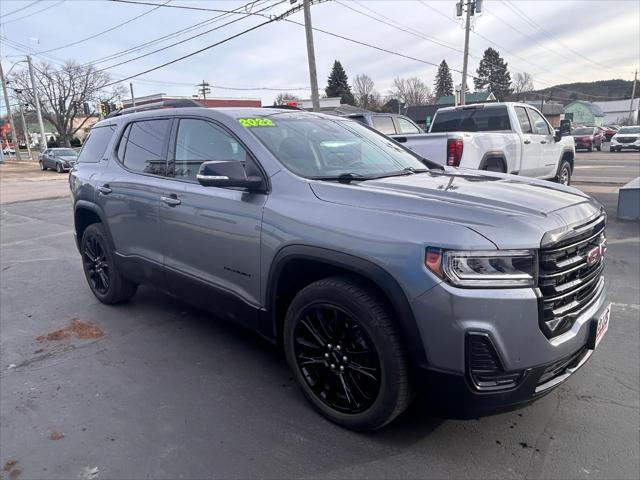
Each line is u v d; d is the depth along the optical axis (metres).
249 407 3.03
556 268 2.29
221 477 2.42
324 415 2.87
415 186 2.84
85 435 2.77
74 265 6.60
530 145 9.09
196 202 3.41
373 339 2.46
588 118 85.19
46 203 14.22
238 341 4.01
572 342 2.37
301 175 2.97
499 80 92.94
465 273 2.18
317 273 2.93
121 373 3.49
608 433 2.70
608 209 9.10
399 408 2.49
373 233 2.43
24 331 4.30
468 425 2.80
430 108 62.72
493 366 2.21
